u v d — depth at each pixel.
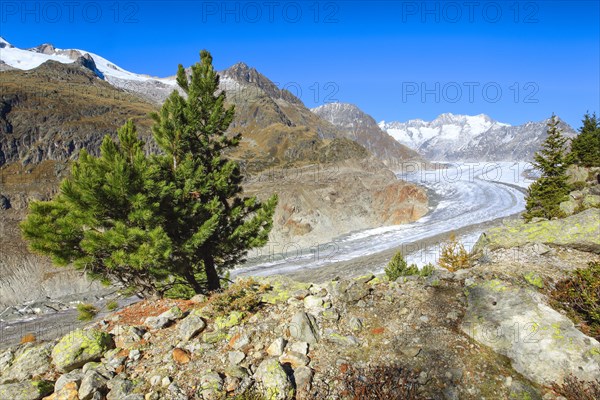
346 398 7.02
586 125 52.97
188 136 15.01
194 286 15.45
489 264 12.95
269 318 9.26
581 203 26.08
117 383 7.22
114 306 13.83
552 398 6.82
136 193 12.17
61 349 8.24
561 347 7.42
